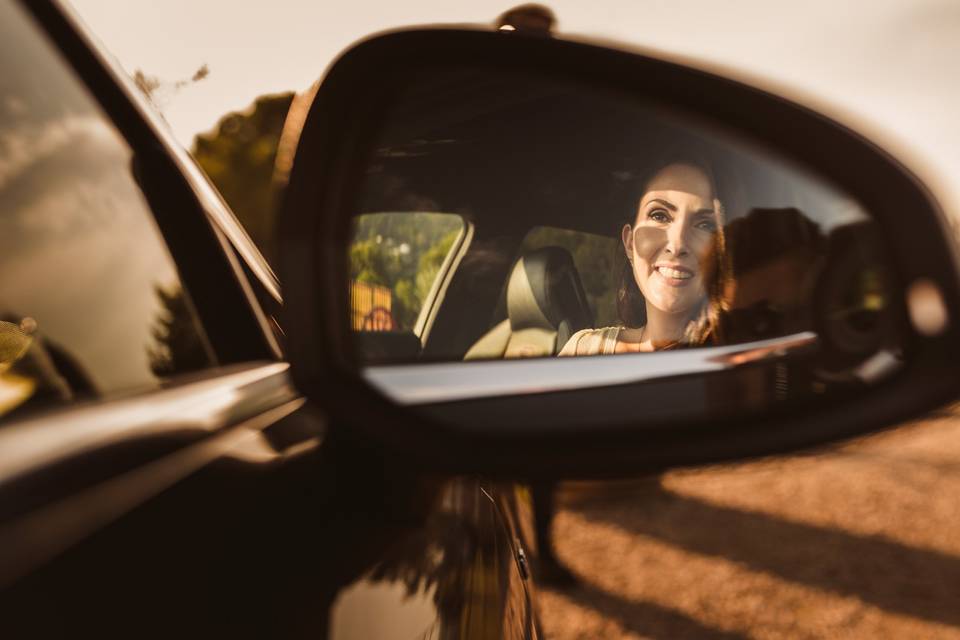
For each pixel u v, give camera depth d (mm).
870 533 4707
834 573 4172
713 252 1144
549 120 1598
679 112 1008
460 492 1109
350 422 680
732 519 4977
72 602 471
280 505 715
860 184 792
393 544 818
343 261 731
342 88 772
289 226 728
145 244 988
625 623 3664
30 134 870
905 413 714
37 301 762
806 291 809
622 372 723
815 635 3559
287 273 715
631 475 711
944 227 744
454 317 1751
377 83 803
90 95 1009
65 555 495
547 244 1826
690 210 1348
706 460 693
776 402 734
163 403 749
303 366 696
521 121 1614
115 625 483
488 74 944
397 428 684
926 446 6668
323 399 686
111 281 886
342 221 740
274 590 623
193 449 705
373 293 1173
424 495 953
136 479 608
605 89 1031
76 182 913
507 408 689
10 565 458
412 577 810
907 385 720
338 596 683
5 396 647
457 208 1780
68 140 930
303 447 837
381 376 704
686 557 4359
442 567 891
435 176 1722
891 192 772
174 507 609
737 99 968
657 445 698
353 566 731
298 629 615
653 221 1393
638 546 4539
